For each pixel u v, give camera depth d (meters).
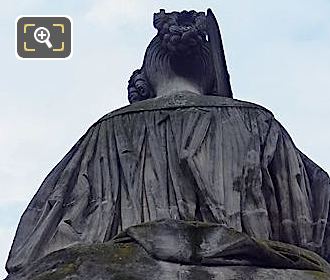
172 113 7.93
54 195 7.80
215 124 7.88
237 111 8.03
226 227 6.87
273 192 7.79
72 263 6.82
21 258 7.49
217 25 8.82
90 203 7.76
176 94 8.12
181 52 8.54
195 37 8.51
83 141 8.18
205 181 7.51
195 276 6.63
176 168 7.61
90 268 6.74
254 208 7.59
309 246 7.62
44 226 7.62
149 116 7.97
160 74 8.63
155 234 6.82
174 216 7.41
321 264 7.23
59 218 7.72
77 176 7.95
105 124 8.15
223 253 6.76
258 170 7.71
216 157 7.70
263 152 7.89
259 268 6.82
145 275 6.63
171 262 6.72
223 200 7.50
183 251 6.74
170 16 8.66
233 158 7.73
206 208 7.43
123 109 8.17
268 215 7.70
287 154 8.00
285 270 6.89
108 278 6.65
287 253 7.05
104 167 7.89
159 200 7.50
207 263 6.72
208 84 8.69
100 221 7.59
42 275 6.83
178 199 7.46
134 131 7.94
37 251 7.52
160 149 7.75
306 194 7.89
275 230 7.70
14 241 7.75
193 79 8.62
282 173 7.89
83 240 7.49
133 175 7.72
